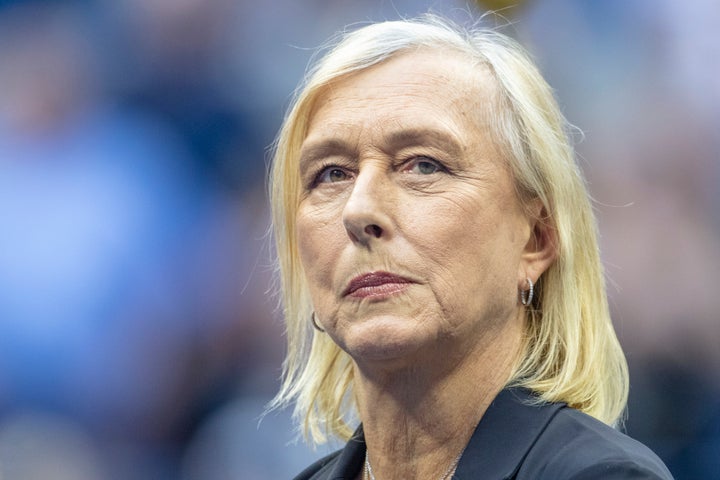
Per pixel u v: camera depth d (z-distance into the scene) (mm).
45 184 27000
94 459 24938
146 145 28312
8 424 24938
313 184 10312
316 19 29312
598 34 27109
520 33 26734
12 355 25281
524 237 10266
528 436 9484
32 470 24562
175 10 29547
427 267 9633
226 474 24125
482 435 9672
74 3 30219
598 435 9211
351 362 11906
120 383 25469
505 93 10234
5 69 29438
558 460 9070
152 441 25219
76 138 28453
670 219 24609
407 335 9547
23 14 30172
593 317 10516
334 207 10055
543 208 10398
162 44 29516
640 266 23859
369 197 9680
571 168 10578
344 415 12016
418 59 10180
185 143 28688
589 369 10328
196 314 26250
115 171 27406
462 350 9945
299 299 11562
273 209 11281
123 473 24906
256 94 29109
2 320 25453
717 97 26328
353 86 10219
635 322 23344
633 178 25297
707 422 22469
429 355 9836
